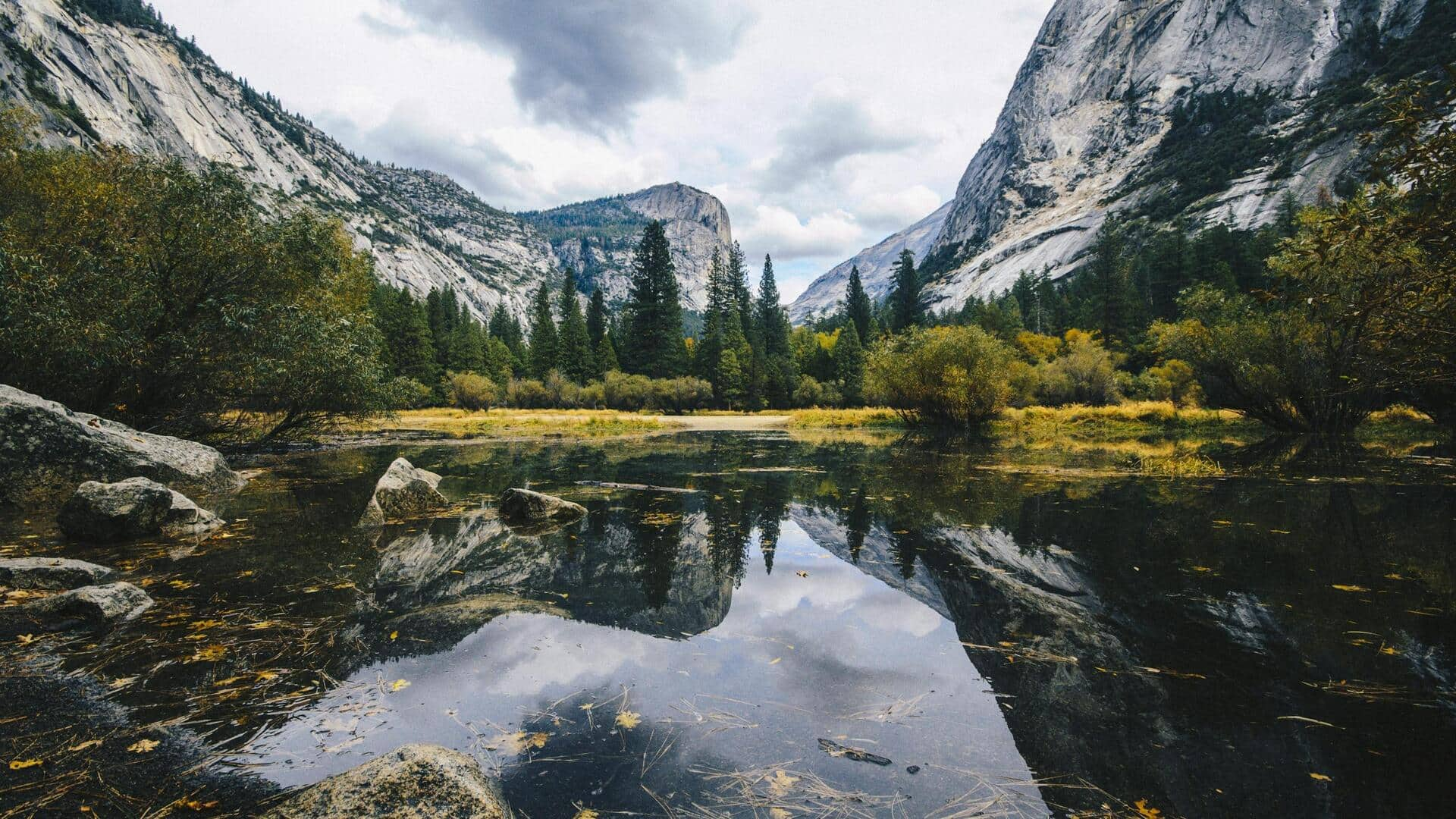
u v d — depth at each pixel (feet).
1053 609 12.71
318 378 39.40
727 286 198.90
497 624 11.93
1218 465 36.19
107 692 8.89
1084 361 107.24
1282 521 20.98
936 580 14.87
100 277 29.86
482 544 18.57
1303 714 8.18
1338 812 6.05
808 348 199.31
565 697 8.84
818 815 6.02
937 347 72.28
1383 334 14.38
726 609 12.87
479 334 197.57
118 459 24.32
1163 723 8.00
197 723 7.98
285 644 10.80
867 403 141.28
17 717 8.08
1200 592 13.62
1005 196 512.22
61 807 6.16
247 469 36.06
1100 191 431.84
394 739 7.60
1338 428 54.49
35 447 22.80
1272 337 53.31
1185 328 61.67
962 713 8.36
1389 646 10.54
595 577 15.25
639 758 7.19
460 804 5.79
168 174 33.99
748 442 61.93
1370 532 19.17
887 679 9.43
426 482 24.47
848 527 21.01
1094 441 55.21
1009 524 21.08
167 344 31.76
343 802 5.74
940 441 60.59
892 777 6.78
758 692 9.04
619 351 191.62
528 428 81.82
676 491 29.50
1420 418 59.31
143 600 12.86
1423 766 6.89
